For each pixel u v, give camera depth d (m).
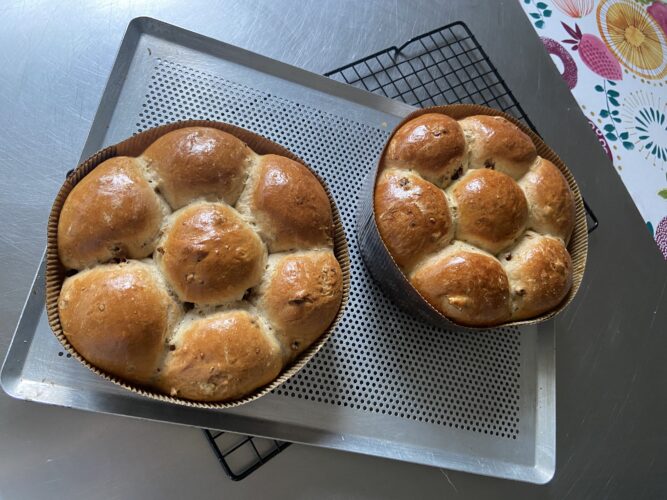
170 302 0.28
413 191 0.35
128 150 0.32
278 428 0.33
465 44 0.52
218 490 0.33
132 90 0.38
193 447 0.33
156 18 0.42
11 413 0.30
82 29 0.40
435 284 0.34
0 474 0.29
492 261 0.35
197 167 0.30
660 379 0.47
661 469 0.44
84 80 0.39
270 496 0.33
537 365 0.42
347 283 0.34
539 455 0.40
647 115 0.58
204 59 0.40
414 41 0.49
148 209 0.29
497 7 0.55
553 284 0.36
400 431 0.36
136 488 0.31
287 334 0.30
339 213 0.38
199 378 0.27
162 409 0.31
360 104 0.44
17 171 0.35
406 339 0.39
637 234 0.52
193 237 0.28
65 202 0.30
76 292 0.27
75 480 0.31
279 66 0.42
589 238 0.50
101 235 0.28
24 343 0.30
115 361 0.27
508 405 0.40
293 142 0.41
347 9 0.49
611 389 0.45
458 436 0.38
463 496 0.38
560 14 0.58
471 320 0.34
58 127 0.37
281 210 0.31
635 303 0.49
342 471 0.36
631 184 0.55
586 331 0.47
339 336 0.37
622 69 0.59
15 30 0.38
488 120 0.39
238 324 0.28
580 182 0.51
